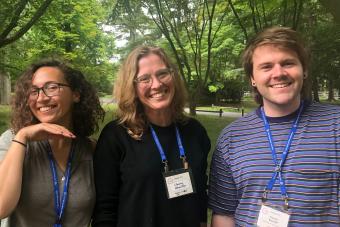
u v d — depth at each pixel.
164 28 19.38
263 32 2.25
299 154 2.08
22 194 2.28
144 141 2.39
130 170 2.32
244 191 2.21
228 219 2.40
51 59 2.48
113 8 17.67
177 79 2.50
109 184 2.36
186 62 21.42
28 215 2.29
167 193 2.32
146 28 19.77
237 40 23.80
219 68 29.91
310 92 2.27
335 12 8.20
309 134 2.10
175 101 2.52
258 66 2.20
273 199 2.09
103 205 2.35
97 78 20.23
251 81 2.34
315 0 15.45
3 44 12.69
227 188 2.35
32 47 19.69
